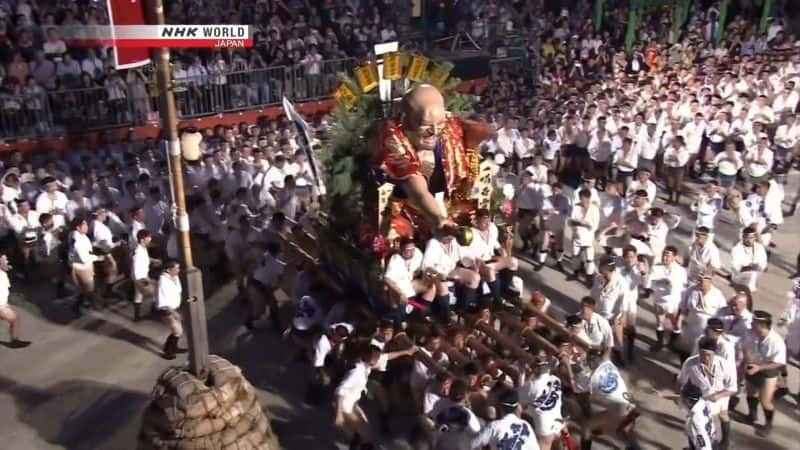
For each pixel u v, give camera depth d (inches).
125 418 484.7
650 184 680.4
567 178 845.8
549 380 416.2
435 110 473.4
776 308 608.4
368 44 1039.6
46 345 562.9
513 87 1026.1
